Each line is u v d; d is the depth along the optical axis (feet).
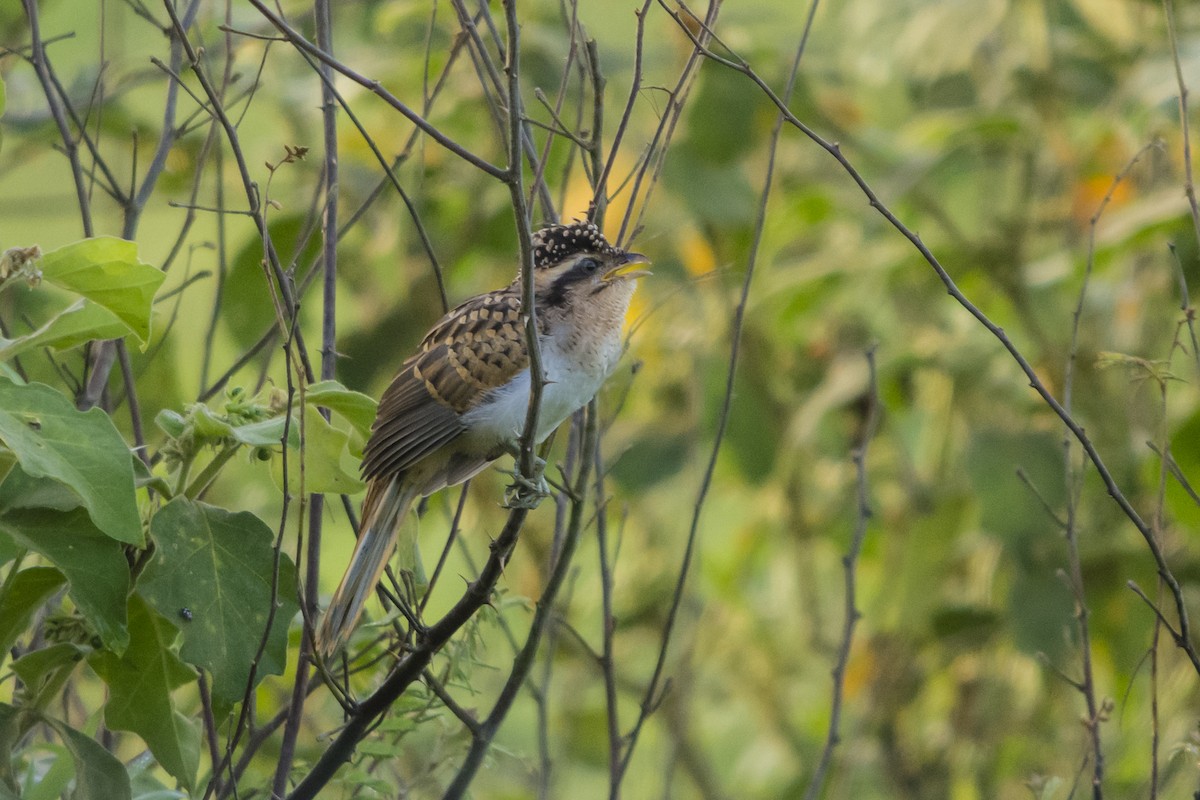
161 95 39.19
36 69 25.09
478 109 40.47
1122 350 40.93
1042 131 43.86
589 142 24.36
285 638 21.71
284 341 21.58
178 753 22.40
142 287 21.67
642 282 43.75
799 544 46.62
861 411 45.62
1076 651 34.24
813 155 46.37
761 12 42.60
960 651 42.63
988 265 42.55
